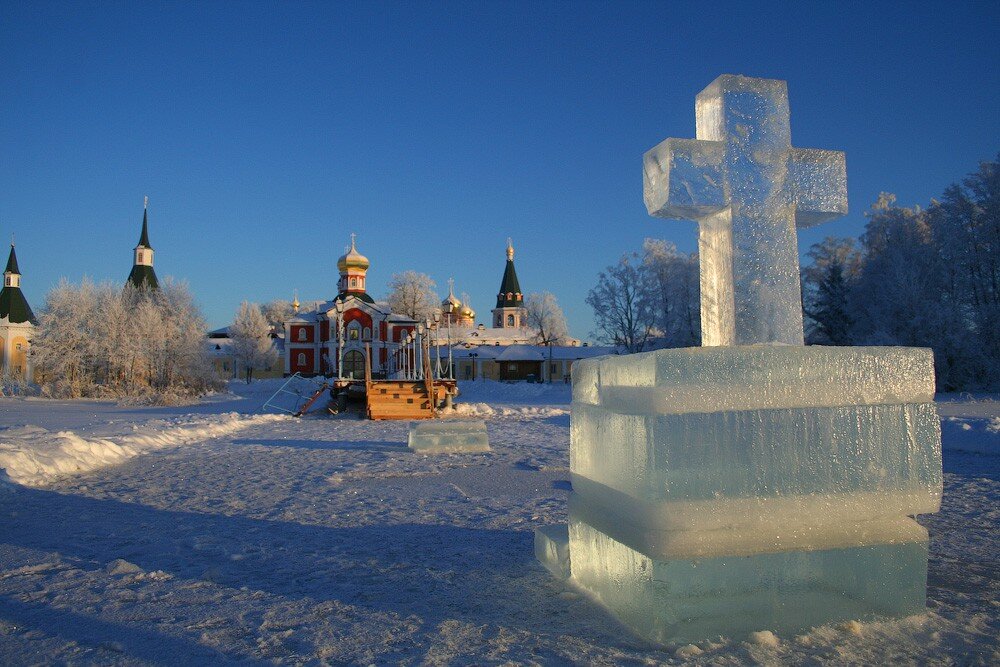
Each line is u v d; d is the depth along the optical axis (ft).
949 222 146.41
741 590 11.59
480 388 153.79
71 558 18.16
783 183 14.03
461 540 19.99
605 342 197.57
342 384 94.38
